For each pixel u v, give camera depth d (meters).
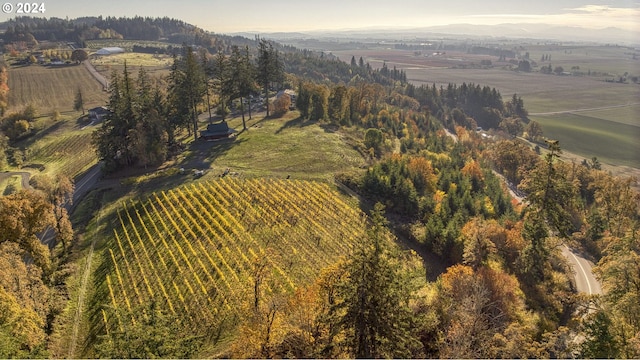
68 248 61.47
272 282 50.31
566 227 62.06
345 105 125.75
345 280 31.45
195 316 46.53
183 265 54.84
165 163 89.12
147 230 63.59
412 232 67.25
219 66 107.50
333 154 93.69
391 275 30.61
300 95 125.00
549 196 61.84
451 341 34.41
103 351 28.98
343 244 61.91
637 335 31.53
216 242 59.19
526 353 33.91
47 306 45.72
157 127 88.44
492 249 61.34
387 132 123.75
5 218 50.66
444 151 119.00
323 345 31.69
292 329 33.12
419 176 82.81
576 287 61.44
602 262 54.78
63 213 60.75
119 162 88.12
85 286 53.78
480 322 36.09
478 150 136.25
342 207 72.19
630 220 82.69
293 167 86.06
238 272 53.09
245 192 73.69
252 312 35.31
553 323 48.75
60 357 42.81
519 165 116.06
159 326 30.86
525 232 62.09
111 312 47.41
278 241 60.34
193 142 102.19
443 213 69.38
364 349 29.05
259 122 118.75
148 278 53.41
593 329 34.62
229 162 88.19
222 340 42.94
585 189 100.50
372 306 29.30
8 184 93.62
